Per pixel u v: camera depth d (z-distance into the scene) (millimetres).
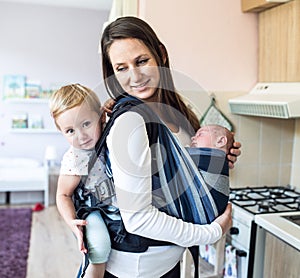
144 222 1001
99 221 1129
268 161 2494
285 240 1689
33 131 5707
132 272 1108
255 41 2373
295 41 2016
